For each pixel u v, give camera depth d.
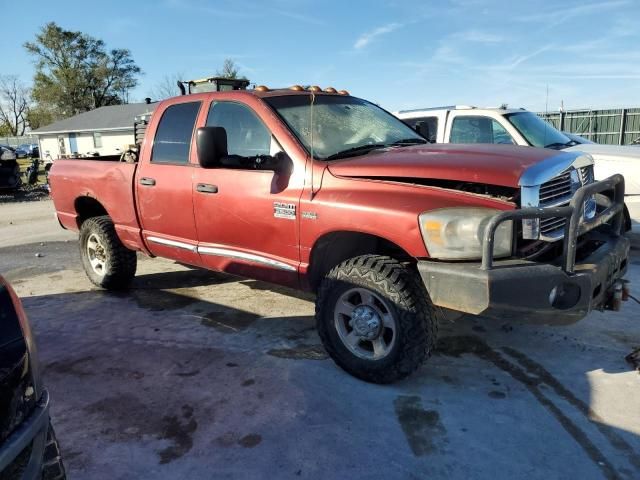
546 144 7.47
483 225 3.07
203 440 3.02
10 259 7.79
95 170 5.50
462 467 2.73
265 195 3.97
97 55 69.56
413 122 8.45
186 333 4.57
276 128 4.00
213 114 4.47
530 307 3.06
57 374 3.88
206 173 4.38
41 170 33.56
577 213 3.11
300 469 2.75
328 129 4.19
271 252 4.06
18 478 1.86
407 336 3.31
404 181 3.46
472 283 3.01
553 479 2.63
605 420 3.11
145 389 3.62
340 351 3.67
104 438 3.07
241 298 5.47
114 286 5.79
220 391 3.56
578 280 3.10
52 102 68.06
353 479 2.67
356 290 3.50
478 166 3.30
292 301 5.34
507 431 3.03
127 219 5.22
